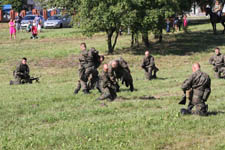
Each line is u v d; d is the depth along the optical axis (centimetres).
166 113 1392
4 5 8850
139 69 3284
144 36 4016
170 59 3775
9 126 1338
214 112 1416
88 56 1888
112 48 4047
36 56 3981
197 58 3816
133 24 3822
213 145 1020
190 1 5638
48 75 3086
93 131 1183
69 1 5009
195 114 1334
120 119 1341
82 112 1499
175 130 1160
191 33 5609
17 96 1948
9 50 4341
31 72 3250
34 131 1244
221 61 2603
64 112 1503
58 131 1209
